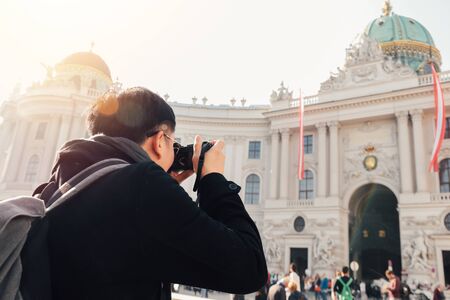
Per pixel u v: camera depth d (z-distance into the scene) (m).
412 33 50.94
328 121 38.81
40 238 1.33
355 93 38.41
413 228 31.62
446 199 31.28
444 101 33.41
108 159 1.54
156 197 1.32
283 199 38.88
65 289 1.32
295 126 40.66
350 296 15.44
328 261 33.88
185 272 1.32
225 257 1.29
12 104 49.94
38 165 42.94
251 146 44.25
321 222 35.78
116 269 1.30
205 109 46.78
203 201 1.64
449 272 29.28
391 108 35.84
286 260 36.06
